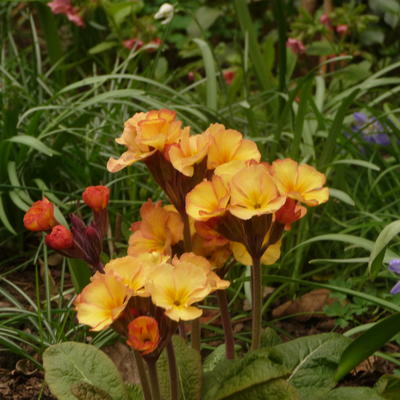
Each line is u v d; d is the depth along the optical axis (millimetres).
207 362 1865
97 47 4246
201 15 4832
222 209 1434
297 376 1637
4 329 2152
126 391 1600
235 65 4496
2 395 2049
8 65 3775
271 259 1673
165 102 3533
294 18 4930
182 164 1483
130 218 2912
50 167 2979
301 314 2439
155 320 1271
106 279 1330
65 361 1616
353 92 2650
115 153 3006
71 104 3240
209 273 1429
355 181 3141
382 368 2219
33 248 2887
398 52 4770
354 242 2207
